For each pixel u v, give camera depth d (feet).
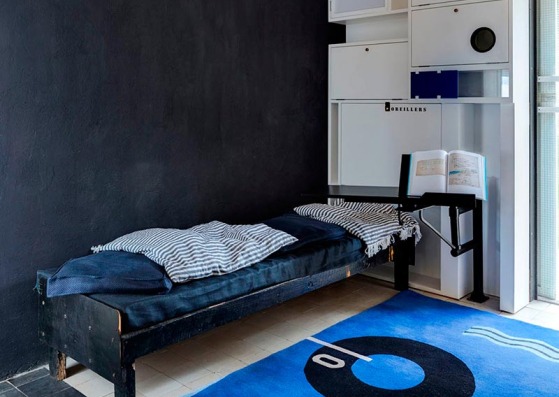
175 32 11.15
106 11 10.02
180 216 11.56
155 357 9.81
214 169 12.15
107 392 8.69
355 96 13.80
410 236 12.80
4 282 9.04
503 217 11.53
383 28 13.96
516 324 10.97
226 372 9.22
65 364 9.14
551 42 11.82
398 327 10.86
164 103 11.08
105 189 10.25
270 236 10.11
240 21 12.38
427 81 12.17
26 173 9.17
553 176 12.07
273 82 13.26
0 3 8.69
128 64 10.43
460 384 8.54
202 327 8.41
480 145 12.72
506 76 11.46
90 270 8.17
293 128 13.89
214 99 12.00
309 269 10.28
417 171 11.42
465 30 11.59
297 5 13.69
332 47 14.02
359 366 9.20
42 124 9.31
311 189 13.70
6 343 9.13
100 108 10.07
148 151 10.88
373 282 13.97
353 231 11.61
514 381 8.61
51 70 9.36
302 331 10.89
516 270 11.59
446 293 12.73
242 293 9.04
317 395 8.30
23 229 9.20
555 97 11.91
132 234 9.95
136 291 8.01
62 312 8.39
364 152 13.83
